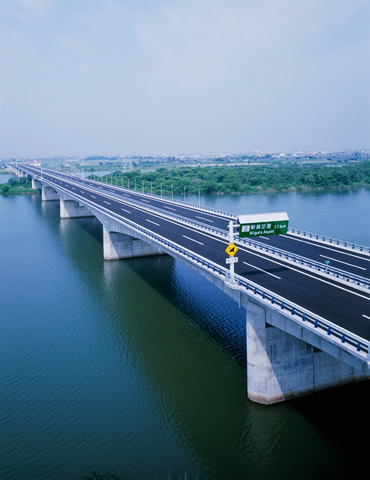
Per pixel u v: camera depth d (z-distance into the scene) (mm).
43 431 32812
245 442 30750
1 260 81062
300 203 143750
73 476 28328
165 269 72438
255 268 44750
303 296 35562
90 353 44312
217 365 40844
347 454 29094
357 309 32406
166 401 35812
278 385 34500
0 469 29047
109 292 61375
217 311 53531
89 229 111125
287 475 27719
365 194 164625
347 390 36125
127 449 30656
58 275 70562
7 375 40750
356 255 50375
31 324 51719
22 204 167625
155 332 48125
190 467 28828
